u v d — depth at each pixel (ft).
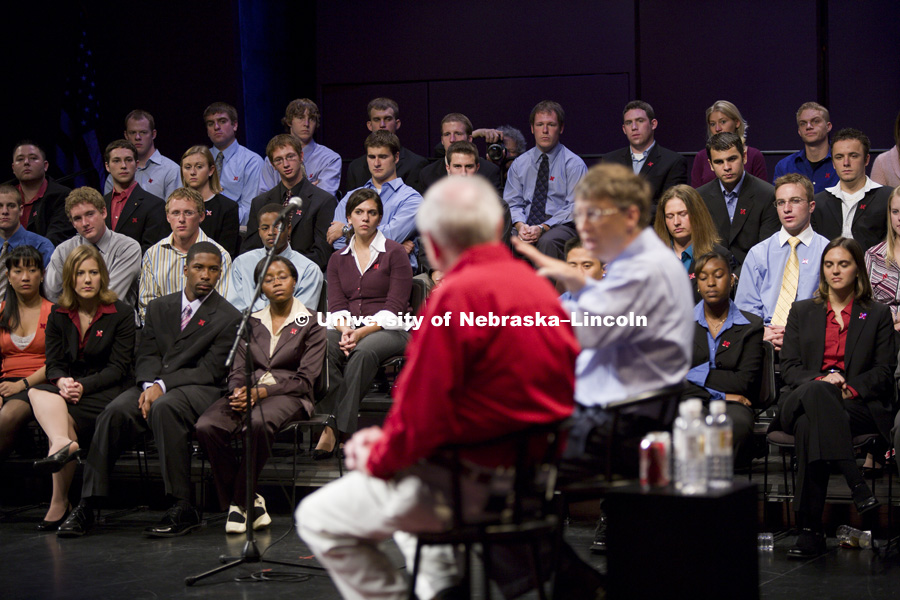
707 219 31.63
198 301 31.78
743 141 35.37
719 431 16.65
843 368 28.07
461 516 14.71
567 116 51.06
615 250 16.92
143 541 28.32
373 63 52.90
